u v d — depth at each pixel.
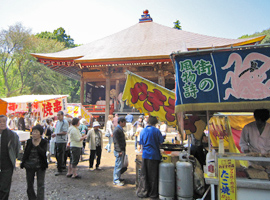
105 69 19.67
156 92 5.22
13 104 10.30
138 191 4.82
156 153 4.64
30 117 11.86
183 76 3.71
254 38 16.22
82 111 12.87
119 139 5.71
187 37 22.19
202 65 3.62
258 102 3.24
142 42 22.30
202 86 3.56
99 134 7.35
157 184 4.67
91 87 26.84
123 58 17.48
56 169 7.33
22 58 36.09
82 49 23.30
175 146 5.92
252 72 3.36
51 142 8.41
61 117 6.74
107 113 19.22
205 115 4.69
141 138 4.84
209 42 19.61
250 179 3.41
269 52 3.32
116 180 5.64
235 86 3.40
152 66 19.78
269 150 3.73
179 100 3.68
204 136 5.68
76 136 6.18
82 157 8.93
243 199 3.37
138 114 19.53
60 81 40.00
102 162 8.53
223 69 3.50
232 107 3.34
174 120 5.09
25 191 5.16
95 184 5.68
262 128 3.86
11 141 3.96
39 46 38.16
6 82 36.94
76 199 4.64
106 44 23.67
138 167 5.27
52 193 4.98
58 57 19.81
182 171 4.34
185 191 4.27
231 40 19.20
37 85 37.88
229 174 3.44
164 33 24.33
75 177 6.17
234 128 6.05
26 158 4.00
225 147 4.95
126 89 5.25
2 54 35.09
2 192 3.80
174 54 3.75
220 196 3.45
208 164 3.72
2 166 3.86
